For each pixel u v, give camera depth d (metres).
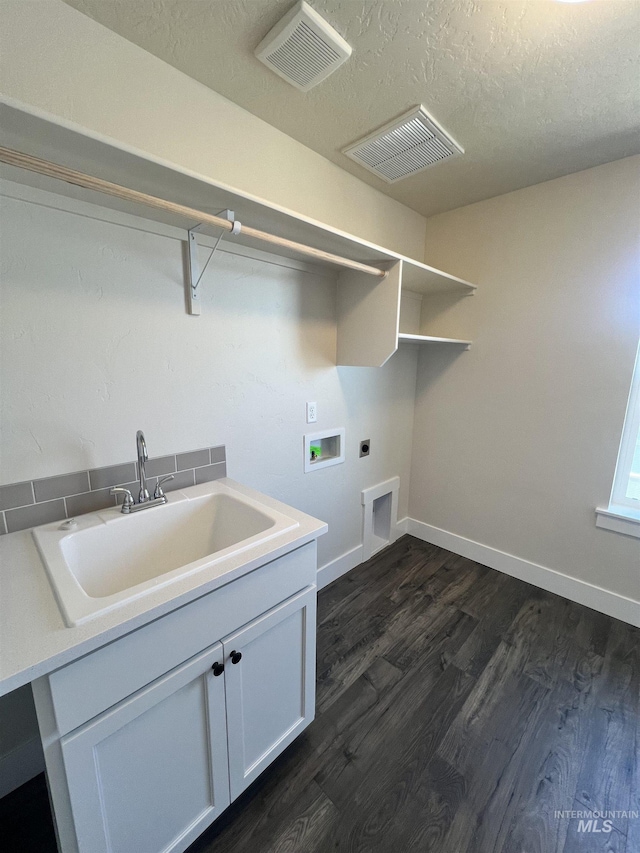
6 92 0.93
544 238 1.99
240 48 1.12
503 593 2.15
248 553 0.96
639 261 1.73
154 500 1.26
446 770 1.19
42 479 1.11
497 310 2.22
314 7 0.99
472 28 1.05
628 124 1.48
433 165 1.79
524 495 2.24
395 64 1.18
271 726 1.11
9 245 0.99
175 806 0.89
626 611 1.91
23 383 1.05
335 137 1.58
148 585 0.80
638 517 1.84
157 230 1.24
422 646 1.73
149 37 1.09
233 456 1.62
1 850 1.00
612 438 1.90
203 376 1.46
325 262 1.70
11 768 1.13
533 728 1.33
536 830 1.03
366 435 2.35
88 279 1.13
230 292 1.49
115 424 1.25
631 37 1.07
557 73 1.22
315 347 1.90
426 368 2.63
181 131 1.25
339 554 2.31
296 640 1.14
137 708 0.76
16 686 0.58
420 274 1.95
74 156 0.84
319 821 1.05
